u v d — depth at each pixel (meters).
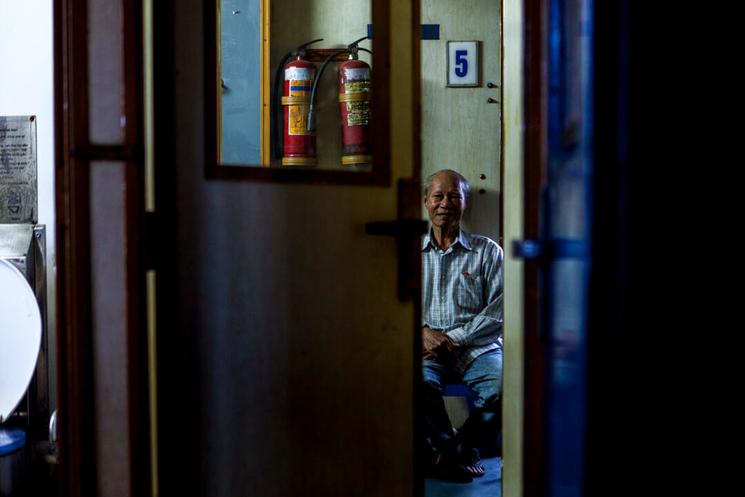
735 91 0.92
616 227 0.93
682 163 0.92
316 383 1.94
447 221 3.32
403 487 2.06
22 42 2.94
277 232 1.88
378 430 2.02
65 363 1.63
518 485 1.91
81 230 1.61
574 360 1.03
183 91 1.74
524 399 1.25
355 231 1.97
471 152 3.55
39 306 2.80
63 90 1.61
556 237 1.19
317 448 1.95
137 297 1.60
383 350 2.02
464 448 3.10
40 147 2.95
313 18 3.36
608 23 0.93
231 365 1.82
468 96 3.54
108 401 1.62
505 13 2.14
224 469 1.82
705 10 0.92
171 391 1.72
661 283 0.93
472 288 3.33
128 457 1.60
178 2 1.73
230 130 3.18
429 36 3.51
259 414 1.87
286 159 3.23
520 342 1.89
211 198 1.78
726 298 0.92
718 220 0.92
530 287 1.24
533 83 1.25
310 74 3.23
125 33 1.58
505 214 2.13
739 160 0.92
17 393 2.63
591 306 0.94
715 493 0.93
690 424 0.94
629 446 0.94
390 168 1.99
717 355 0.93
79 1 1.59
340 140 3.34
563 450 1.11
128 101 1.59
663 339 0.93
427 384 3.05
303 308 1.92
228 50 3.17
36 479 2.73
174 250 1.72
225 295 1.81
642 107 0.92
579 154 1.02
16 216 2.94
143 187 1.62
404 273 2.02
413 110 2.00
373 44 1.94
